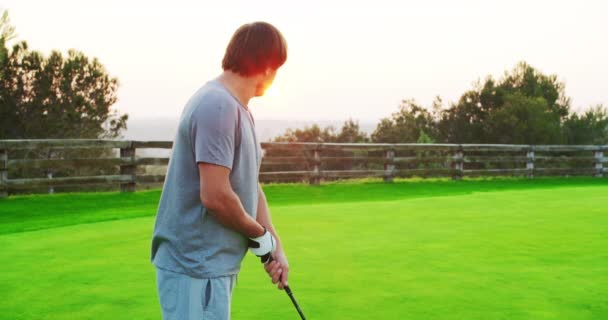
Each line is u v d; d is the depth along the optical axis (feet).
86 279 15.52
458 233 21.99
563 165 83.71
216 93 7.23
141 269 16.55
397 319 12.50
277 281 8.10
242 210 7.29
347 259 17.66
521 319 12.59
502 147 55.36
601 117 105.40
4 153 34.63
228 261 7.51
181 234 7.37
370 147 48.49
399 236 21.31
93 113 67.51
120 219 27.02
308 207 29.17
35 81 65.57
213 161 7.02
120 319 12.56
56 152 66.54
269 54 7.40
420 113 116.26
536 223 24.27
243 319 12.44
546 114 101.71
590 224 24.08
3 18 45.75
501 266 17.01
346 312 12.90
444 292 14.42
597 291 14.65
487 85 110.52
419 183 49.06
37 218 27.94
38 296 14.12
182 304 7.38
